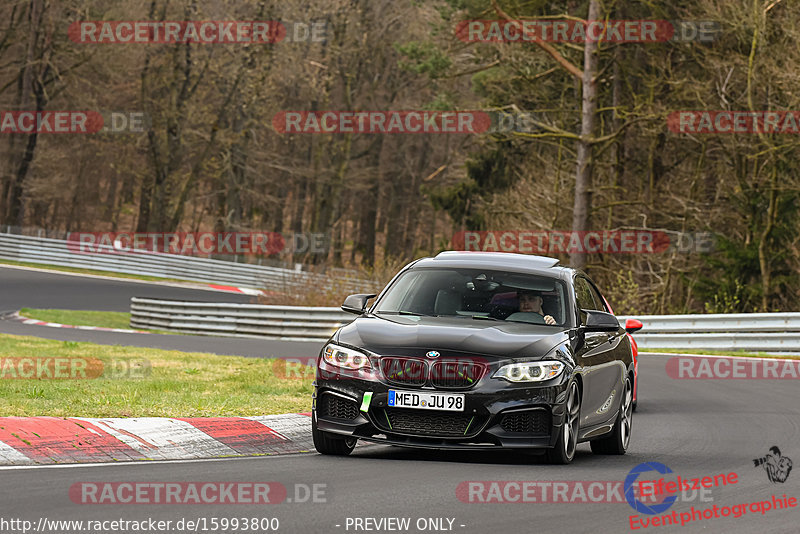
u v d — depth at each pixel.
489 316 36.06
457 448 32.19
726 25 131.62
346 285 118.81
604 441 38.78
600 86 155.00
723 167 144.12
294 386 52.59
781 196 124.25
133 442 34.12
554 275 38.03
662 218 152.75
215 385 51.53
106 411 39.16
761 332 89.88
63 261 186.38
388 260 120.62
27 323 106.00
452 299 36.81
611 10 135.75
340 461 33.28
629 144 159.12
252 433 37.47
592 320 36.03
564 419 33.00
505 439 32.16
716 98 138.50
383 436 32.81
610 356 38.28
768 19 125.06
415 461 33.78
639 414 53.00
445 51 168.75
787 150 122.69
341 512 24.70
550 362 32.91
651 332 95.25
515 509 25.92
